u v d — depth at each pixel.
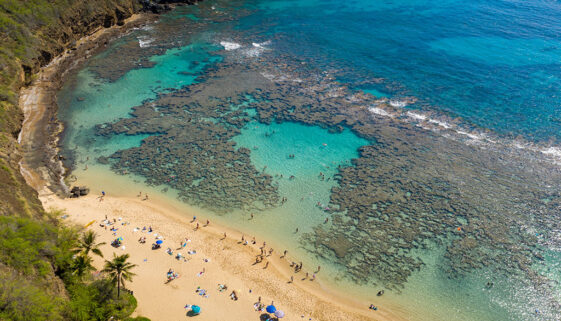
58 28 87.62
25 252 34.56
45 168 57.62
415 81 83.06
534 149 63.06
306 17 120.31
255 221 52.81
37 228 38.31
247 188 58.03
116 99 78.12
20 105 69.25
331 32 108.69
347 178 59.53
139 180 59.19
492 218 51.91
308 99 78.06
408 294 43.62
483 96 76.62
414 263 46.88
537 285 44.00
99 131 69.00
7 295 29.48
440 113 72.44
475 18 114.50
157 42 102.25
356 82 83.56
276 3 133.62
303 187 58.25
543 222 51.06
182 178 59.75
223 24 114.62
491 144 64.50
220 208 54.78
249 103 77.19
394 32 107.56
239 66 90.75
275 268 46.34
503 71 84.88
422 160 61.88
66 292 36.53
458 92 78.44
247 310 40.84
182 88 82.31
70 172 59.59
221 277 44.59
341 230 51.31
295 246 49.34
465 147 64.12
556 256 46.97
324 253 48.38
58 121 70.62
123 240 48.38
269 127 70.69
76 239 43.03
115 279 37.88
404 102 76.12
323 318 40.72
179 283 43.34
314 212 54.09
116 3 108.25
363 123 70.81
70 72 86.75
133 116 73.25
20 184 49.31
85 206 53.22
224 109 75.38
